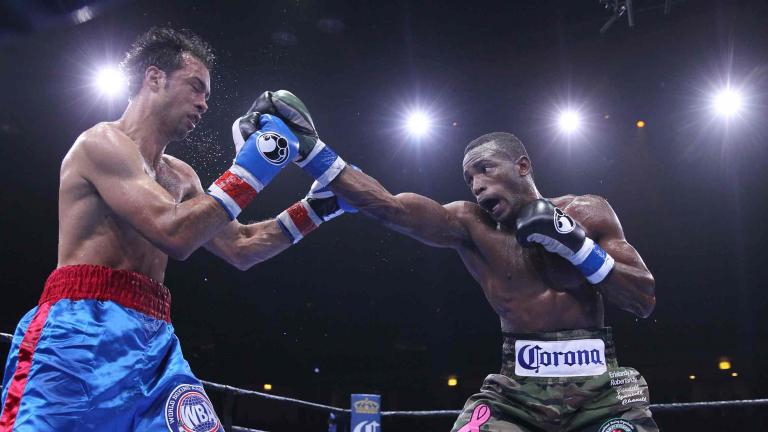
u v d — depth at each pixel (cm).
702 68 1105
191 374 208
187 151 959
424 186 1281
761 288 1252
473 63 1158
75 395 181
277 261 1296
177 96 225
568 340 246
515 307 256
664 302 1317
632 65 1136
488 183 260
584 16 1052
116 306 197
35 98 979
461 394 1296
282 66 1109
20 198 1063
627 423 235
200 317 1216
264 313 1287
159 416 195
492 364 1298
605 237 261
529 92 1206
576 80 1172
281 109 241
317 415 1316
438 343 1330
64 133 1026
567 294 252
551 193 1298
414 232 258
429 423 1305
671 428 1248
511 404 246
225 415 397
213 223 203
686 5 991
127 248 207
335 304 1328
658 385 1304
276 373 1303
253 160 213
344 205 276
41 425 175
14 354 193
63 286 196
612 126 1252
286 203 1211
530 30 1091
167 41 229
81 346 187
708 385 1262
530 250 255
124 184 198
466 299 1331
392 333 1341
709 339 1282
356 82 1178
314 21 1034
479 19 1070
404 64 1155
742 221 1264
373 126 1248
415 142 1264
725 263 1282
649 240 1319
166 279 1180
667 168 1278
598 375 242
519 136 1270
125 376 191
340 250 1331
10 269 1054
